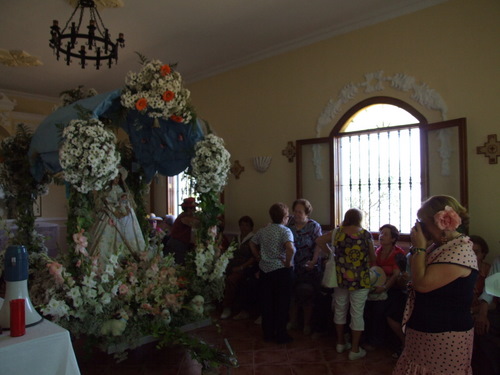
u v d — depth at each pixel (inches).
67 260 103.9
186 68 237.9
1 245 175.8
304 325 154.8
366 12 170.4
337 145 187.5
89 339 99.6
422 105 159.8
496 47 142.4
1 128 277.3
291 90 203.0
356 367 124.5
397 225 170.7
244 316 175.0
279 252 145.1
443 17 154.7
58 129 106.8
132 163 137.8
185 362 112.5
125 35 190.2
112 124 121.5
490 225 143.1
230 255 124.6
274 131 210.2
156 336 101.0
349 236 130.0
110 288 99.3
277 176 209.2
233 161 229.6
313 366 125.3
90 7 154.1
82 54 138.7
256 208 218.5
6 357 58.3
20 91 284.0
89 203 105.8
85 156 95.4
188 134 121.8
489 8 144.1
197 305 114.4
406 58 164.1
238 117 227.3
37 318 68.9
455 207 76.7
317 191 191.6
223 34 190.9
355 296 130.1
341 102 183.6
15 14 166.7
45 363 62.2
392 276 138.3
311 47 195.0
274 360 129.9
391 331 144.6
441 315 72.7
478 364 109.6
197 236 126.7
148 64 110.3
